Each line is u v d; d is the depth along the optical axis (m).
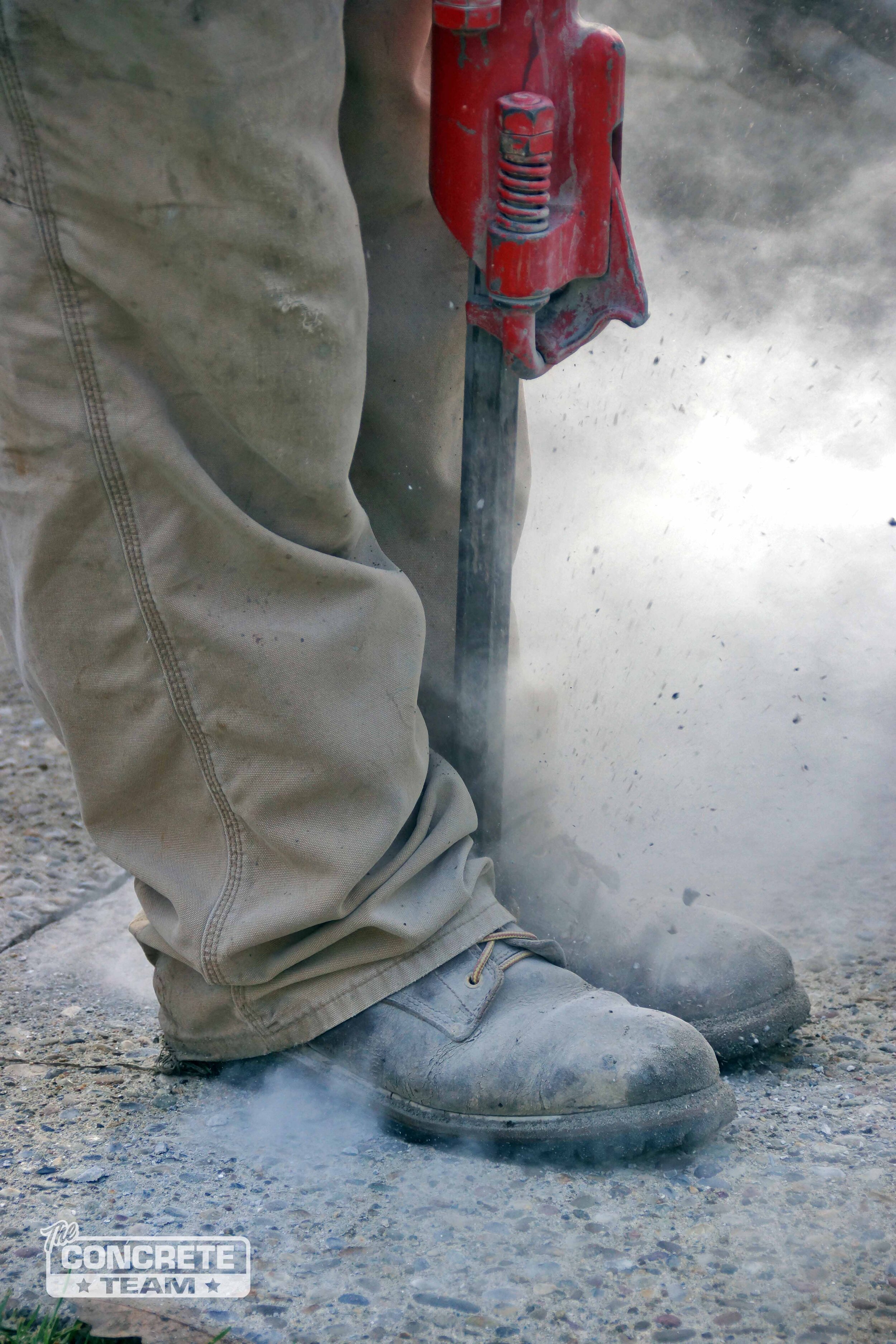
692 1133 5.14
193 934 5.54
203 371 4.80
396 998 5.58
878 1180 5.10
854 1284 4.52
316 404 4.89
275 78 4.49
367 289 5.08
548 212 5.25
